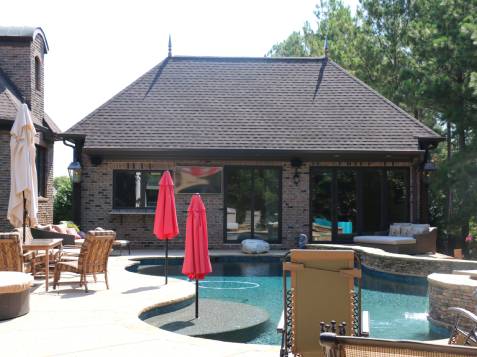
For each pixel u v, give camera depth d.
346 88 22.41
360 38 30.22
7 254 9.57
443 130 31.16
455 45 20.78
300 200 20.19
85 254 10.45
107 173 19.94
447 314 9.12
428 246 18.39
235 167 20.20
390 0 29.67
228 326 8.77
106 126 20.42
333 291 5.76
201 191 20.00
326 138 20.31
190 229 9.60
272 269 16.62
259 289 13.18
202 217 9.61
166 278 11.65
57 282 10.73
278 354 6.38
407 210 20.44
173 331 8.43
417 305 11.40
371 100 21.94
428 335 8.89
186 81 22.39
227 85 22.34
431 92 21.59
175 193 19.94
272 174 20.31
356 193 20.39
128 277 12.63
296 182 20.17
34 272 11.74
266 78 22.72
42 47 21.48
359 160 20.23
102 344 6.76
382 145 20.11
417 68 23.39
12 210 12.67
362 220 20.34
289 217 20.17
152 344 6.78
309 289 5.78
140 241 19.89
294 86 22.45
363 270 15.81
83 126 20.36
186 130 20.39
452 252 24.05
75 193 19.77
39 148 21.14
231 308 10.34
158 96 21.70
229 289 13.16
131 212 19.66
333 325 4.11
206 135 20.22
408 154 19.78
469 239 22.81
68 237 15.27
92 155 19.80
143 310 8.98
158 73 22.59
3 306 8.06
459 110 21.23
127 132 20.25
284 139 20.17
